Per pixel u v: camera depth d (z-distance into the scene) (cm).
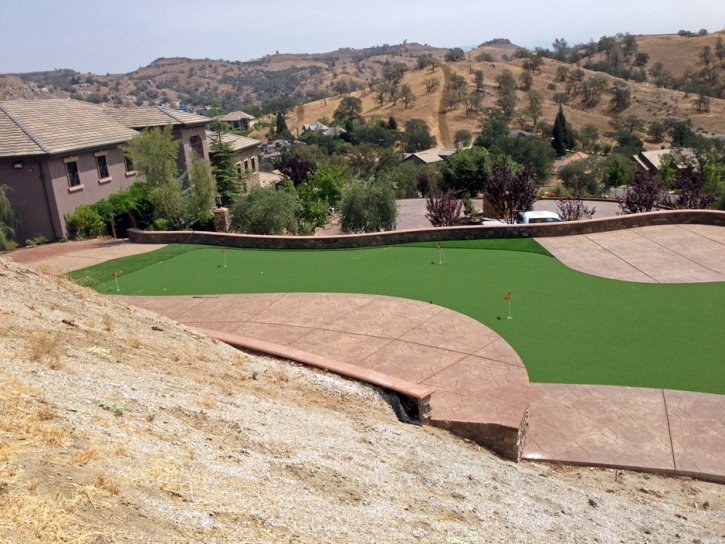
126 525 359
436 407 897
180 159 3581
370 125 13338
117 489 398
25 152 2397
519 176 2959
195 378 767
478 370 1031
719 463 784
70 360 667
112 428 511
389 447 705
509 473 722
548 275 1608
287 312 1391
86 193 2705
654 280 1523
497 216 3022
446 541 481
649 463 790
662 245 1870
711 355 1076
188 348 923
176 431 558
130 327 933
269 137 14400
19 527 327
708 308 1305
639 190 3038
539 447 841
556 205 4031
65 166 2555
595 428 875
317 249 2064
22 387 536
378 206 2688
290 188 3962
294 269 1798
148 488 418
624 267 1652
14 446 414
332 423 738
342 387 912
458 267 1725
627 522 627
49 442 439
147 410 587
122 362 732
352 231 2683
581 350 1123
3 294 855
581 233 2066
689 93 16088
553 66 18388
